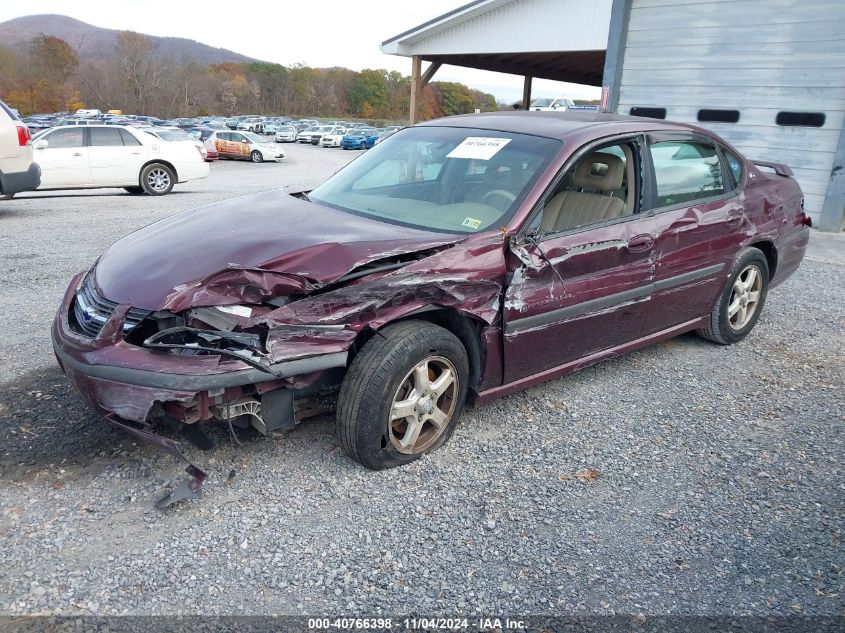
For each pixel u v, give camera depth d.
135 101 95.94
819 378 4.63
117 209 11.12
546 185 3.51
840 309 6.34
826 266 8.13
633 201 4.00
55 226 9.13
